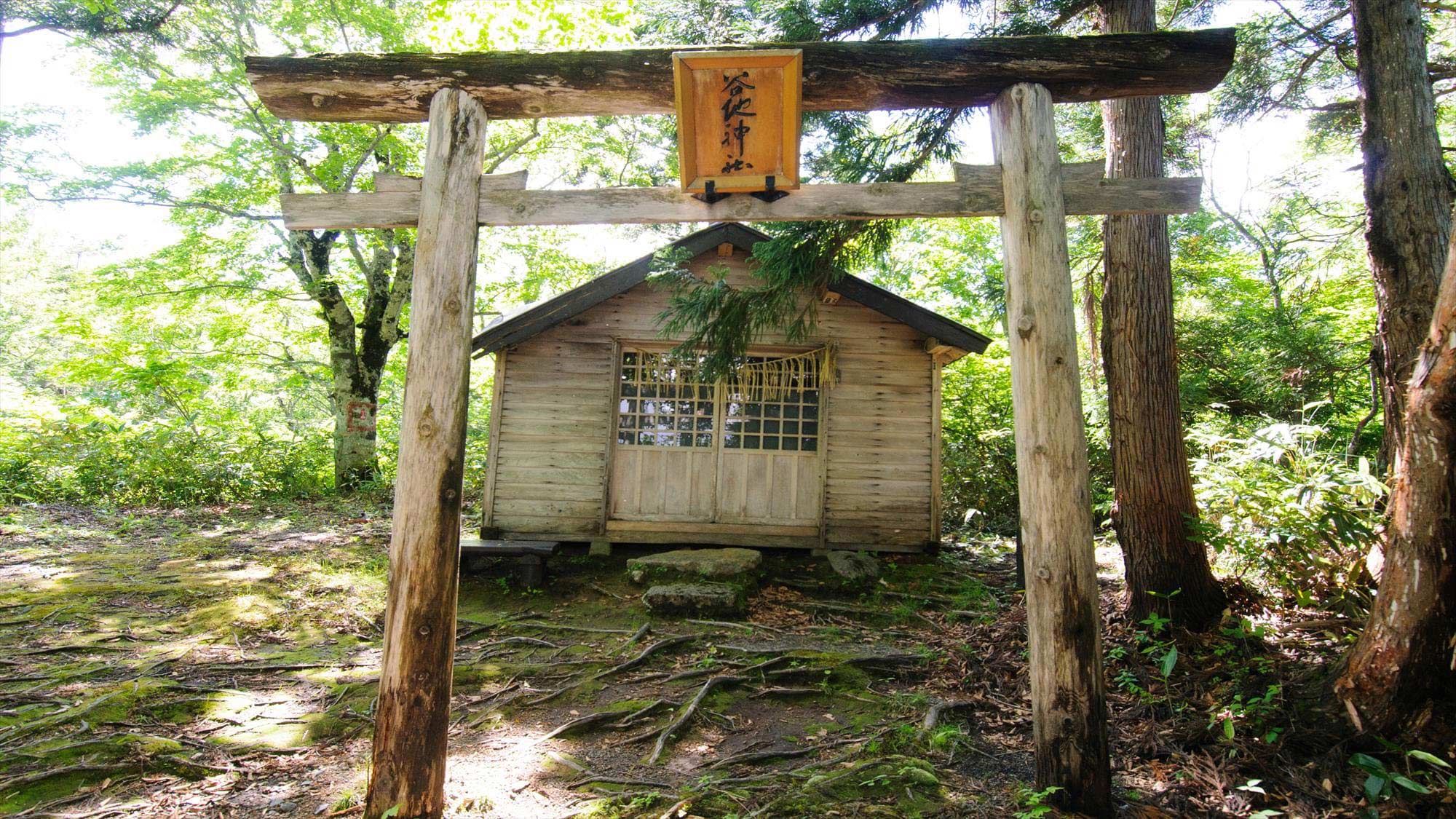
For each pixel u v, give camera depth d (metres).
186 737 3.50
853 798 3.08
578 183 12.26
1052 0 4.98
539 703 4.11
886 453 7.25
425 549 2.80
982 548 7.96
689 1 4.93
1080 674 2.80
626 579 6.45
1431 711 3.05
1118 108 4.88
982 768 3.37
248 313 11.74
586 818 2.92
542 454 7.19
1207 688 3.84
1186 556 4.59
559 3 9.29
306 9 9.92
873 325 7.32
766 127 2.98
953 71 3.03
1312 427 4.89
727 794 3.09
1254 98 6.41
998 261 13.66
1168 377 4.71
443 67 3.04
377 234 10.98
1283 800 2.97
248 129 10.07
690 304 5.46
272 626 5.20
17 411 10.44
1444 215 3.83
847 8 4.63
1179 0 5.93
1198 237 9.90
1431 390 3.01
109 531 7.87
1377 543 4.10
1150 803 2.99
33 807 2.89
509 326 6.76
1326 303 9.18
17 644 4.60
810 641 5.14
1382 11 3.94
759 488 7.24
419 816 2.74
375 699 4.05
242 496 10.16
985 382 9.95
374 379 11.35
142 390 10.59
